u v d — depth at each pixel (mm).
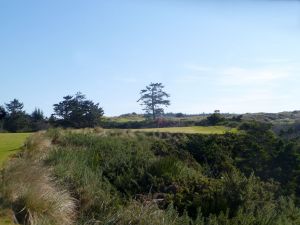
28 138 18312
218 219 11219
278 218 11930
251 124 28125
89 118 51594
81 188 12070
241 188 13312
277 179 22672
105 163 16781
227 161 22828
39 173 10914
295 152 24766
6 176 9953
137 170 16047
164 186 14641
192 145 24234
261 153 24266
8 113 47906
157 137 26125
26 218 8719
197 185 14367
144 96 75500
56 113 51719
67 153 16062
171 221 10508
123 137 23844
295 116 63875
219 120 46906
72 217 10164
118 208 11055
